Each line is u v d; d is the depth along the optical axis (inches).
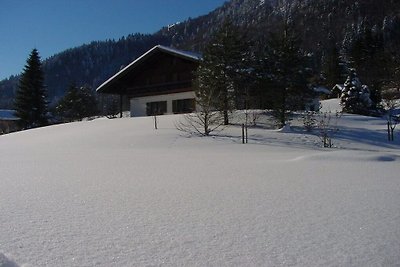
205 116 743.7
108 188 231.6
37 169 335.3
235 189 225.9
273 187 232.5
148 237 133.9
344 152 427.5
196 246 124.4
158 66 1307.8
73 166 356.8
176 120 895.7
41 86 1829.5
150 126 843.4
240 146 617.0
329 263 110.1
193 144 642.2
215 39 862.5
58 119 2176.4
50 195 210.2
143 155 477.7
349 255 116.0
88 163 382.9
